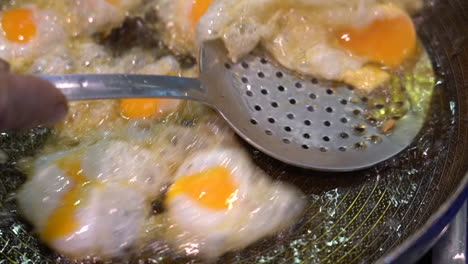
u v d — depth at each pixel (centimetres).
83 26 37
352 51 35
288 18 35
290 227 31
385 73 35
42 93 24
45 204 31
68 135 33
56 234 30
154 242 31
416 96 34
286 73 34
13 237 30
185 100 34
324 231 31
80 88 28
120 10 37
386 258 27
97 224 31
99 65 36
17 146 32
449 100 34
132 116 34
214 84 32
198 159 32
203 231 31
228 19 35
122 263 30
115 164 32
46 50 36
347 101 33
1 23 36
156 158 32
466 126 33
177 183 32
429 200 31
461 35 35
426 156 32
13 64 35
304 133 32
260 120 32
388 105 34
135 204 31
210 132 33
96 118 34
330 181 32
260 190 32
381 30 35
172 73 35
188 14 36
